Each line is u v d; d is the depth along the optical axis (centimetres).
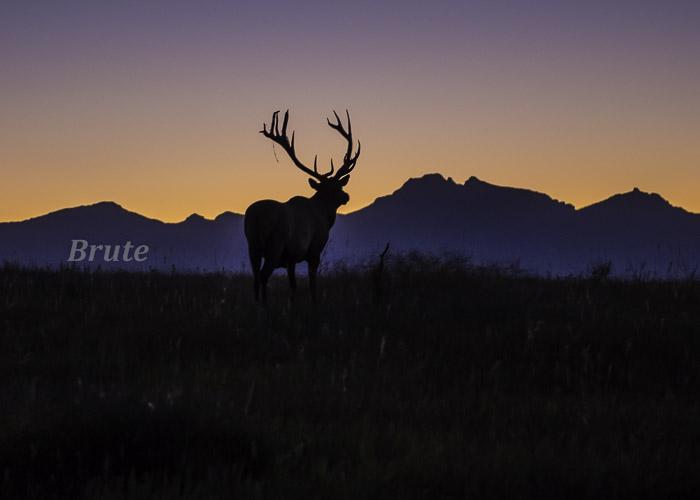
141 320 3694
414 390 2655
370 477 1673
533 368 3017
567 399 2627
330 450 1873
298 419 2164
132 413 1862
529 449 1959
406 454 1852
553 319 3834
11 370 2822
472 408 2431
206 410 1950
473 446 1941
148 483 1574
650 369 3077
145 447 1777
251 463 1748
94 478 1611
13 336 3350
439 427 2169
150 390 2386
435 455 1827
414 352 3256
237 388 2541
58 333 3412
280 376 2730
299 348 3281
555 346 3309
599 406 2473
